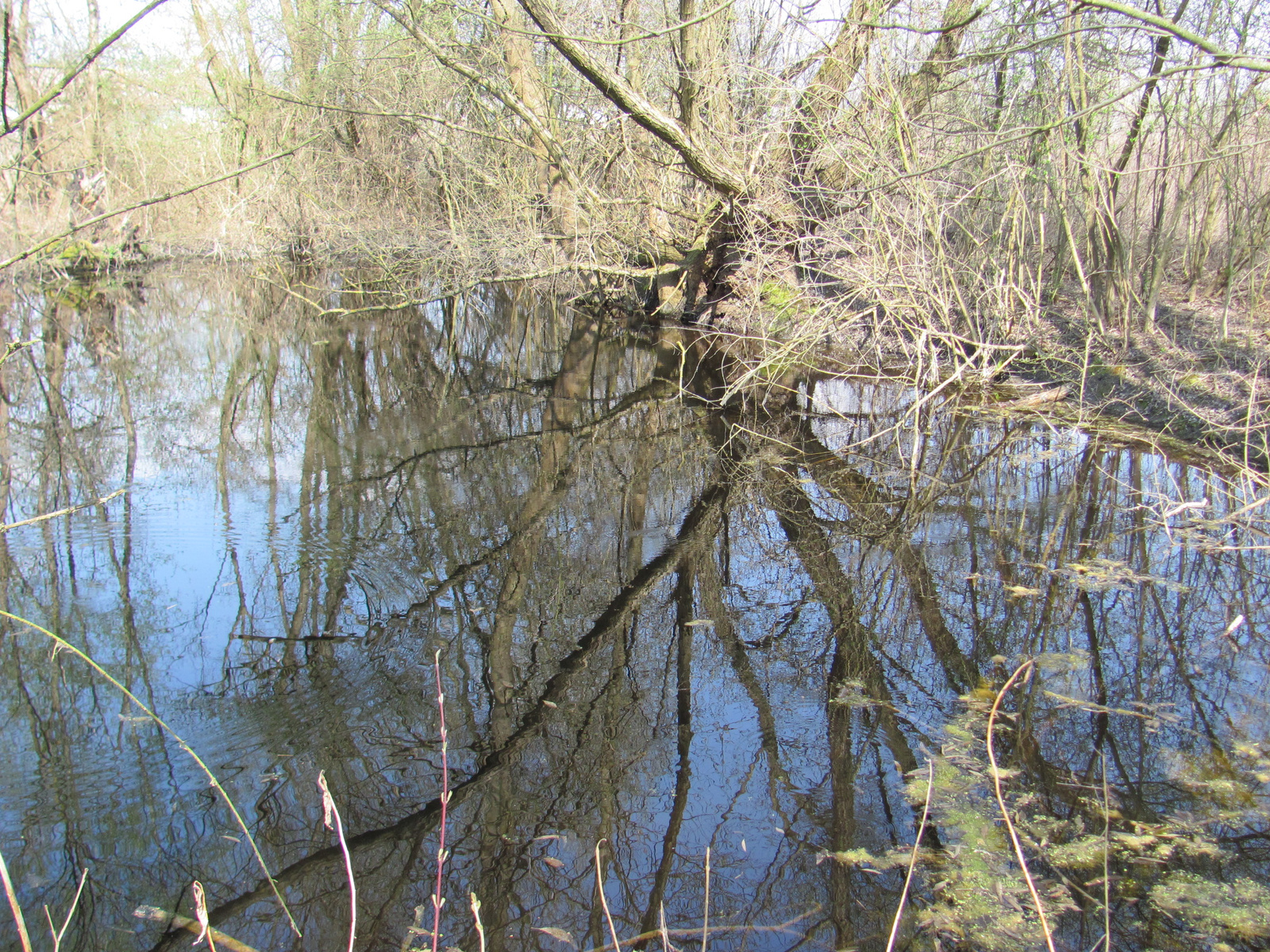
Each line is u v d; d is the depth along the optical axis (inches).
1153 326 271.6
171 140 644.7
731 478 215.0
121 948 80.8
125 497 197.2
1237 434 208.7
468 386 317.1
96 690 119.1
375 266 485.7
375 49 461.7
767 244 316.5
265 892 88.0
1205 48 131.0
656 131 287.1
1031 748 107.4
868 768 106.4
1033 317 292.5
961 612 142.9
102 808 97.0
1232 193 276.1
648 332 396.5
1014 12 259.4
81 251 569.3
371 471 220.2
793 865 91.4
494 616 146.3
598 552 173.6
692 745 113.0
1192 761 103.3
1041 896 85.0
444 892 89.3
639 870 91.8
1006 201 294.2
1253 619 134.5
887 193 278.5
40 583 152.9
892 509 190.1
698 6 291.9
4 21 103.9
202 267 626.5
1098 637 131.6
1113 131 298.5
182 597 147.3
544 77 392.8
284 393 307.7
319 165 520.7
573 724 117.6
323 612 144.7
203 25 600.1
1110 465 205.6
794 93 295.4
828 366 309.3
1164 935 79.4
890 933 82.0
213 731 110.6
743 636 140.8
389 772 106.3
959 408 257.3
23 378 323.3
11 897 65.4
